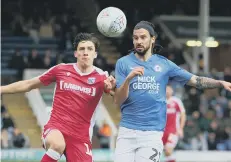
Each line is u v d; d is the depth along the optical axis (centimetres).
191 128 7188
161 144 2861
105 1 10762
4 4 10356
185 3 11012
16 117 8194
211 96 8481
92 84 2784
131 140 2856
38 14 10331
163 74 2880
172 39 10650
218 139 7238
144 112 2852
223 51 11062
